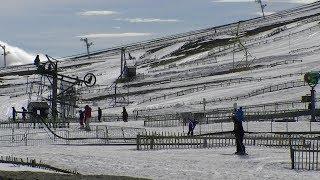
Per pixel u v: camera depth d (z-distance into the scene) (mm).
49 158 29828
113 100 104250
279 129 48188
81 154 32531
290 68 105625
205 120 59938
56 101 72562
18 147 40875
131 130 53406
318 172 23219
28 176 21516
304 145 32250
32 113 55688
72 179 20859
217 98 84438
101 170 24672
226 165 25609
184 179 21656
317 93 73125
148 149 36250
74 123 64812
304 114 57281
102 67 188750
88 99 109500
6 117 90875
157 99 95750
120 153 33188
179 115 64875
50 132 52656
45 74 74938
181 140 39125
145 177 22328
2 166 26109
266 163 26047
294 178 21625
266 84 89375
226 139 38500
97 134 49562
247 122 53562
